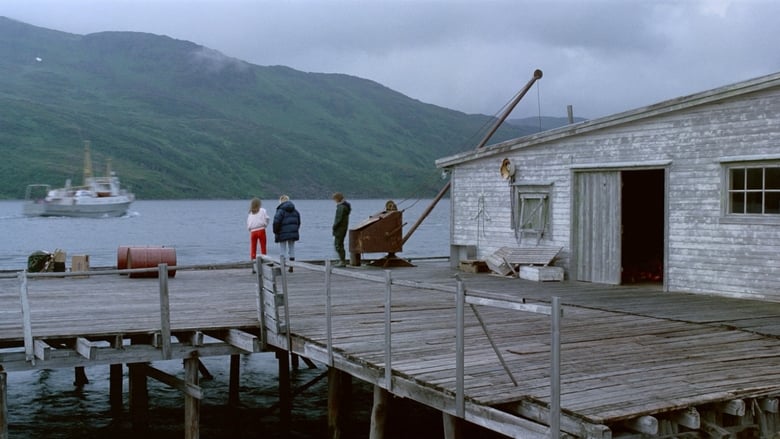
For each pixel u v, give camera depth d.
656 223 17.52
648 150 14.70
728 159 13.30
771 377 7.11
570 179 16.27
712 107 13.59
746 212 13.21
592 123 15.55
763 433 6.55
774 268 12.76
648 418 5.81
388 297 7.42
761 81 12.63
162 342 9.43
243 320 10.50
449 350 8.35
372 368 7.73
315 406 12.94
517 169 17.56
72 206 118.19
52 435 11.51
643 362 7.78
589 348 8.51
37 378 15.12
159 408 12.96
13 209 152.88
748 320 10.55
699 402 6.22
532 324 10.12
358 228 19.38
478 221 18.77
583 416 5.77
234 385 12.88
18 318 10.52
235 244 57.28
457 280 6.55
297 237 18.23
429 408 12.49
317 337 9.16
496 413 6.14
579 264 16.12
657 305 12.18
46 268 17.44
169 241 62.06
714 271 13.61
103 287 14.58
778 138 12.62
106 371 15.76
